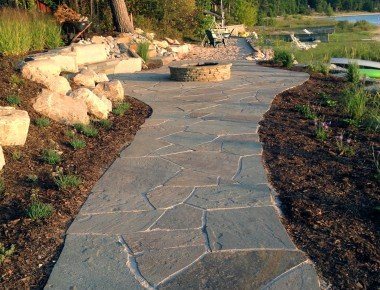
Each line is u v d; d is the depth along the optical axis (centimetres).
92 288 307
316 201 421
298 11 8794
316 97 894
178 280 313
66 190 455
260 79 1134
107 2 1914
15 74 749
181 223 392
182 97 931
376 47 2116
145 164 538
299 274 314
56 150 571
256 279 311
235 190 455
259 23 5262
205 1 2539
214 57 1761
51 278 318
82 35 1504
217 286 305
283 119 722
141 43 1527
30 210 403
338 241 353
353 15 10381
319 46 2491
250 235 367
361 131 649
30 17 1248
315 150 567
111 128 695
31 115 648
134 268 329
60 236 375
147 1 2114
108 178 496
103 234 376
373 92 932
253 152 567
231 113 775
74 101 702
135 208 423
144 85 1095
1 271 325
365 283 304
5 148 536
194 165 530
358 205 410
